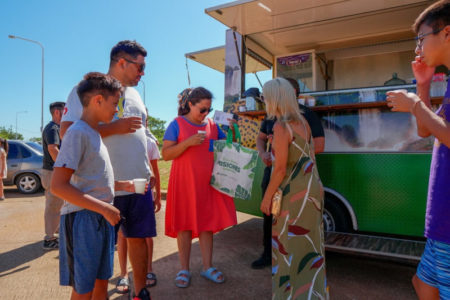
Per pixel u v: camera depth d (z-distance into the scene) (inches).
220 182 125.6
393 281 132.0
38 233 201.9
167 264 149.6
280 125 90.2
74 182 75.2
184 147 121.8
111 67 101.8
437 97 118.6
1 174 312.5
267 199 93.4
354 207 143.7
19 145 360.2
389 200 137.8
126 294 121.2
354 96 141.6
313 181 91.0
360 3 159.9
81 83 77.9
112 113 79.1
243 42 190.9
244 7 159.3
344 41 214.5
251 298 117.7
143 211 100.7
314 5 161.0
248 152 125.1
